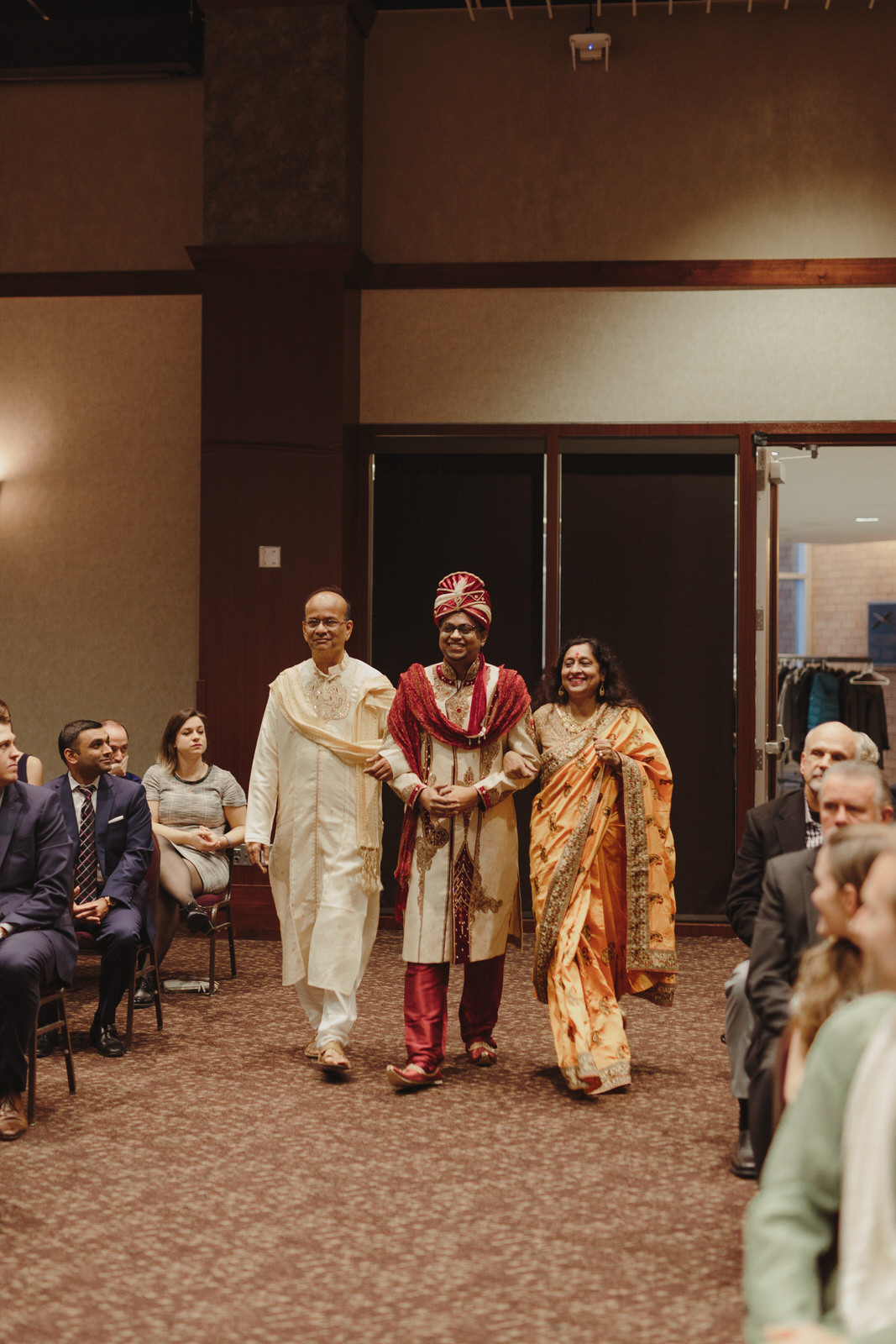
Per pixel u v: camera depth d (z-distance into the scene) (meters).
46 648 6.80
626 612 6.47
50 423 6.80
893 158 6.36
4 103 6.82
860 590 13.75
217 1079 3.81
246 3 6.32
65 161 6.79
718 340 6.43
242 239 6.36
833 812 2.37
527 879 6.52
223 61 6.36
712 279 6.39
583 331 6.49
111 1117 3.43
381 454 6.61
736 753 6.39
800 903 2.71
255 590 6.33
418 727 3.94
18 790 3.56
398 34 6.59
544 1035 4.40
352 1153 3.15
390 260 6.61
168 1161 3.09
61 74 6.63
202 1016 4.63
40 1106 3.53
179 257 6.73
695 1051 4.19
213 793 5.18
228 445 6.34
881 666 13.59
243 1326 2.22
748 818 3.29
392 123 6.59
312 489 6.29
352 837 4.01
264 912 6.23
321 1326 2.22
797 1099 1.39
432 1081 3.77
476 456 6.56
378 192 6.61
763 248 6.42
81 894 4.31
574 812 3.89
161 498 6.73
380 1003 4.87
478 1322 2.24
